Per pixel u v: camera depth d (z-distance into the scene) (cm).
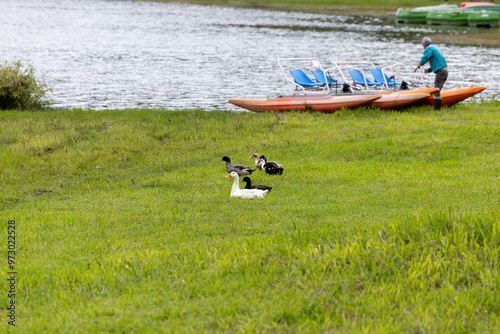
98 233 1802
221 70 7356
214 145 3172
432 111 4069
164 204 2145
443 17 14938
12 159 2777
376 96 3950
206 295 1177
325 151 2961
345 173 2559
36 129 3412
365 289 1169
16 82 4306
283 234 1653
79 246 1659
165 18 16362
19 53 8469
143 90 5822
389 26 14450
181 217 1959
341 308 1088
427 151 2928
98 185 2475
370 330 996
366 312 1070
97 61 7944
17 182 2492
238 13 18425
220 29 13288
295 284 1196
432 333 988
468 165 2641
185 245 1625
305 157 2888
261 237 1603
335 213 1944
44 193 2372
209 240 1683
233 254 1395
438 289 1156
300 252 1365
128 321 1076
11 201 2261
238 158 2894
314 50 9525
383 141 3108
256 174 2623
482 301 1099
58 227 1878
